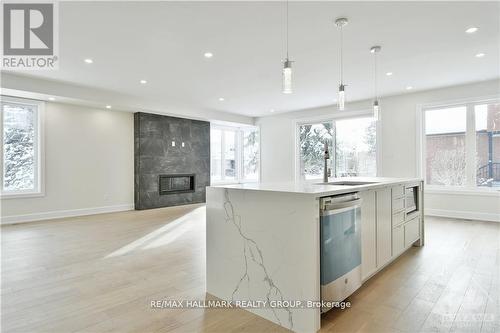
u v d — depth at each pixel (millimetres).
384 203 2771
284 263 1917
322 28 3090
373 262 2539
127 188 6738
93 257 3293
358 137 6891
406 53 3799
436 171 5805
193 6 2652
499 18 2893
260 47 3592
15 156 5320
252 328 1879
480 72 4625
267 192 2002
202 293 2377
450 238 4027
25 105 5398
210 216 2385
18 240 4027
